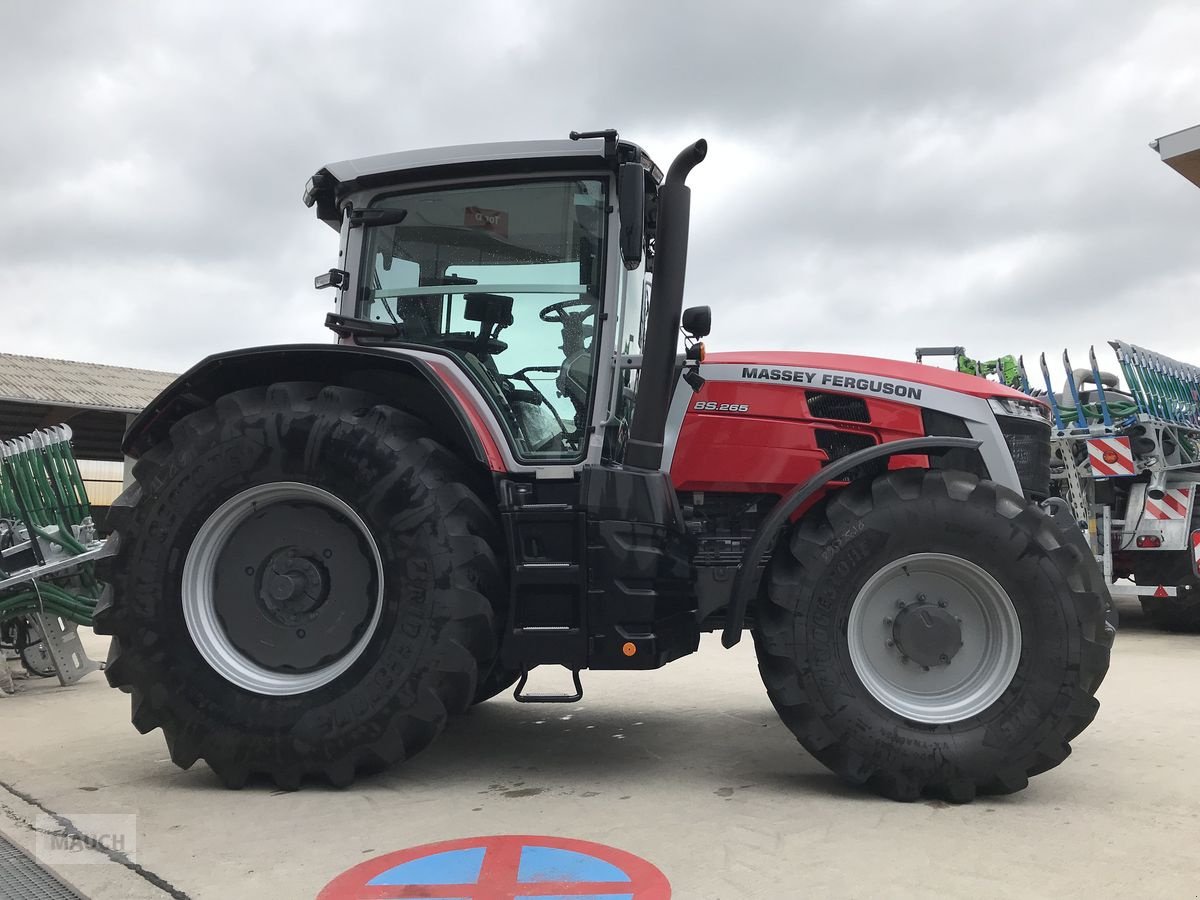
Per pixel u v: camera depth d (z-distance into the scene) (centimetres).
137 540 293
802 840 239
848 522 284
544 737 360
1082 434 695
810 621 281
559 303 317
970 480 286
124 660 289
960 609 286
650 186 333
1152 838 241
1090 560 281
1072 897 202
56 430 504
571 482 297
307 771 280
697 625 323
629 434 311
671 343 297
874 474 321
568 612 285
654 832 245
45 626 492
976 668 283
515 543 288
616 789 287
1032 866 220
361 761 279
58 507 498
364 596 293
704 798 277
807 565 284
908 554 282
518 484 299
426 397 311
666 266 296
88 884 208
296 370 307
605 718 397
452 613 275
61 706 437
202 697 284
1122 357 674
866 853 229
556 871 217
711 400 341
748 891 205
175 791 283
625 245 293
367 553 294
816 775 305
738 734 366
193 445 295
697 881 211
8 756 330
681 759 326
